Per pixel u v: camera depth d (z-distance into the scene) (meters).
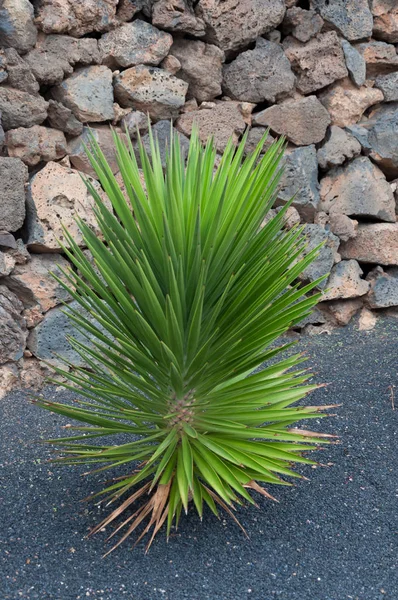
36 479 3.04
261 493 2.83
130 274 2.37
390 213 5.20
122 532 2.65
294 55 4.91
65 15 4.06
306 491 2.96
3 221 3.90
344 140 5.02
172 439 2.53
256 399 2.60
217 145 4.65
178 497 2.49
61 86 4.15
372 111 5.28
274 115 4.81
